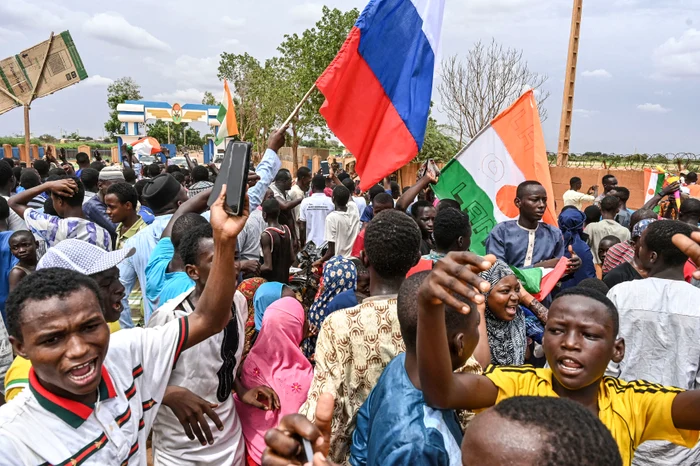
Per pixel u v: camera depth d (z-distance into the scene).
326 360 2.29
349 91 4.14
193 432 2.41
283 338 3.12
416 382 1.72
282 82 30.38
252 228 5.48
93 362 1.57
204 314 1.98
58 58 10.77
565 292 1.92
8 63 10.58
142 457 1.84
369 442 1.70
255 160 31.02
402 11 4.15
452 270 1.36
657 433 1.80
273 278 4.92
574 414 1.05
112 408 1.69
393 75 4.20
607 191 10.17
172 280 3.33
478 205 5.28
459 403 1.73
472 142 5.30
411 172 21.86
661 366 2.83
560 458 0.96
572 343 1.79
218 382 2.69
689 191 11.31
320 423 1.23
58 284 1.54
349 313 2.32
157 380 1.91
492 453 1.02
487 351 2.44
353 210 7.43
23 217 4.96
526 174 5.10
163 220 4.37
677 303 2.80
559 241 4.58
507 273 3.24
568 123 18.53
